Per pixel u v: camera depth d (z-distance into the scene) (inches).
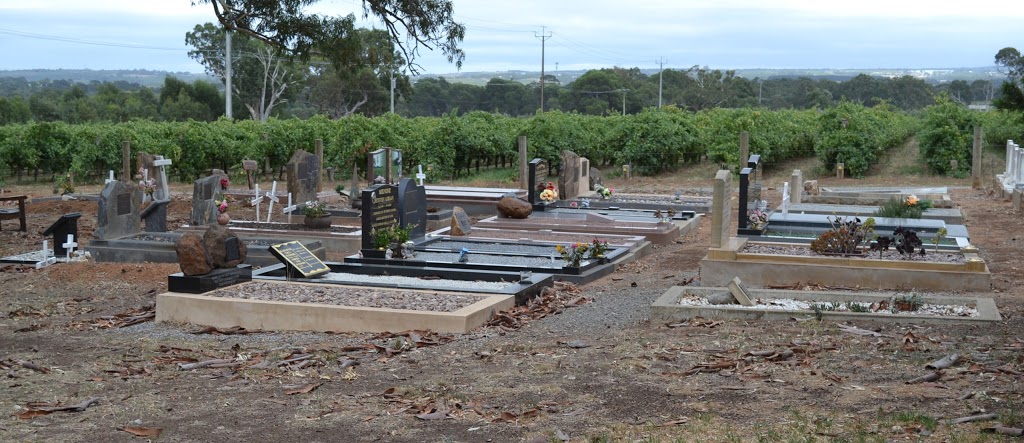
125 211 700.0
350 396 295.7
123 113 2610.7
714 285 541.6
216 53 2815.0
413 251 619.8
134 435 256.4
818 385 285.1
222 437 253.8
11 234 817.5
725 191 555.2
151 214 731.4
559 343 371.6
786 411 258.4
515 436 247.0
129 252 667.4
